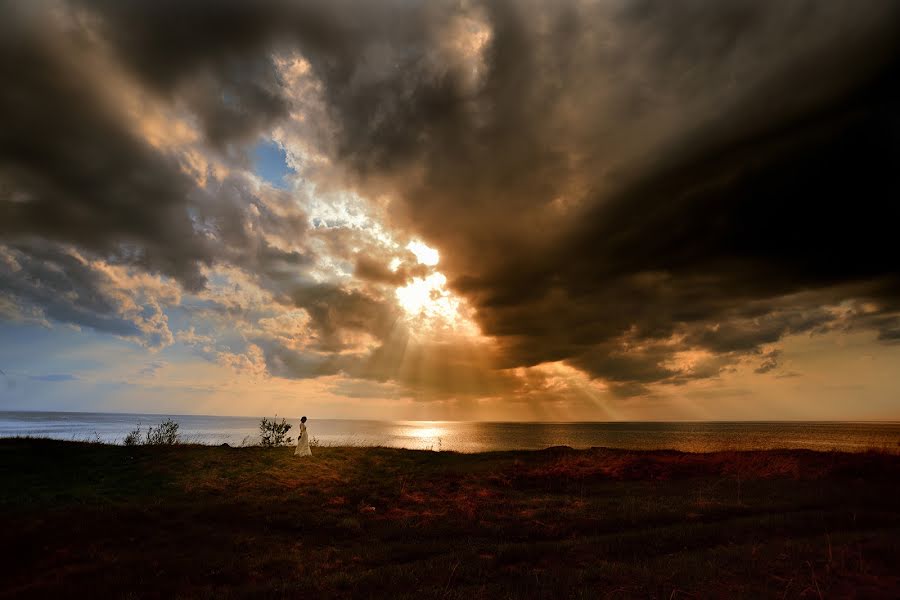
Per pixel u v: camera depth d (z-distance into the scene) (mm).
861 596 7102
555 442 79688
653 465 22562
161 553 10164
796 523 11672
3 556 9680
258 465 20766
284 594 7934
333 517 13578
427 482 18969
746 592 7309
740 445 68500
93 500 14133
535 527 12492
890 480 18109
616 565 8828
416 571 8977
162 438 27656
